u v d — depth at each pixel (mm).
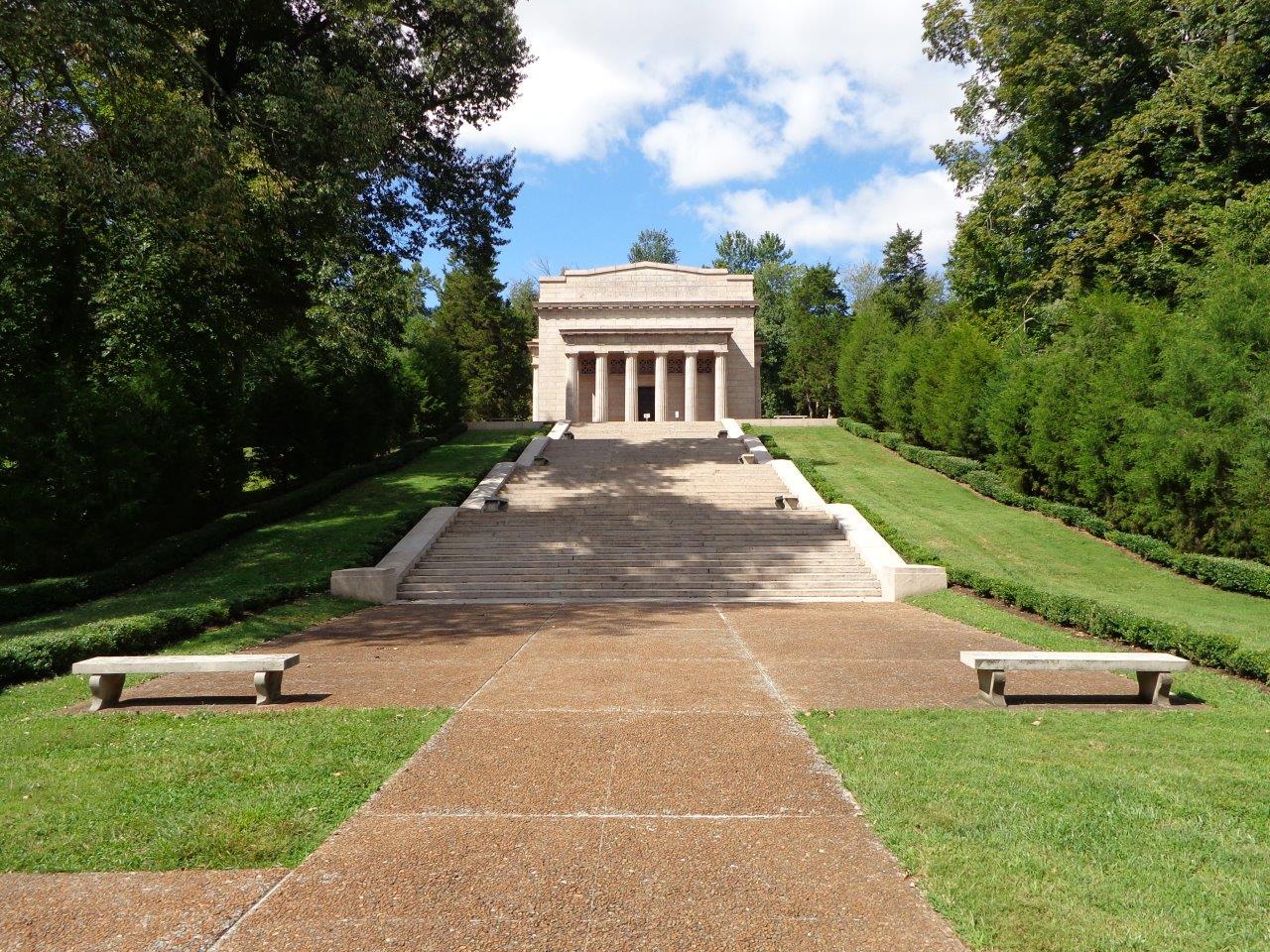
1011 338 30281
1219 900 3934
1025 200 30891
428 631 12953
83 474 16359
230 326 21688
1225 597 15836
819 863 4375
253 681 9086
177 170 15328
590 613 15117
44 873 4320
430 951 3529
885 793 5324
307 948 3570
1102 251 26594
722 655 10500
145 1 16453
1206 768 5938
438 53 22359
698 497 24516
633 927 3719
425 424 41000
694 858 4441
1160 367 19688
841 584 18109
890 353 40438
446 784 5594
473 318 70500
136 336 20703
